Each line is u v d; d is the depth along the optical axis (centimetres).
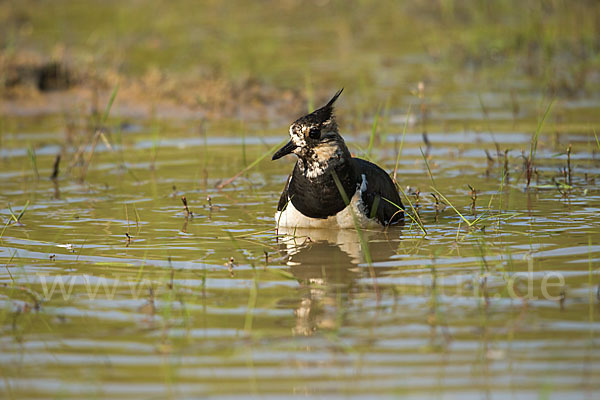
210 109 2117
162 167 1666
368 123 1955
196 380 783
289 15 3428
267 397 750
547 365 788
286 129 1931
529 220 1262
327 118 1220
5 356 838
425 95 2191
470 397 739
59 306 961
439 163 1633
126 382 781
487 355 812
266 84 2316
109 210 1377
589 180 1488
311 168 1227
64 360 827
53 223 1300
